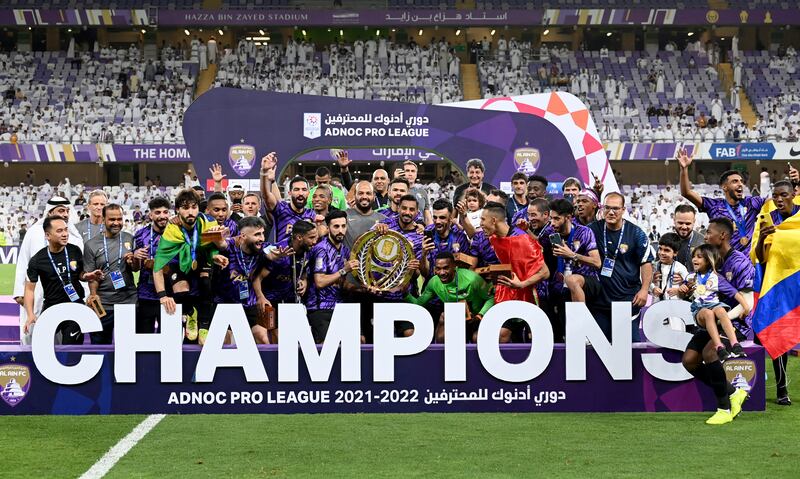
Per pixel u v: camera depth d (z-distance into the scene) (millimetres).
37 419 8508
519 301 8820
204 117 15039
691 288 8906
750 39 58531
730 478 6551
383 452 7293
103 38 57594
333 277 9398
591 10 54500
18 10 54094
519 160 15695
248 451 7324
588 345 8930
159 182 49406
